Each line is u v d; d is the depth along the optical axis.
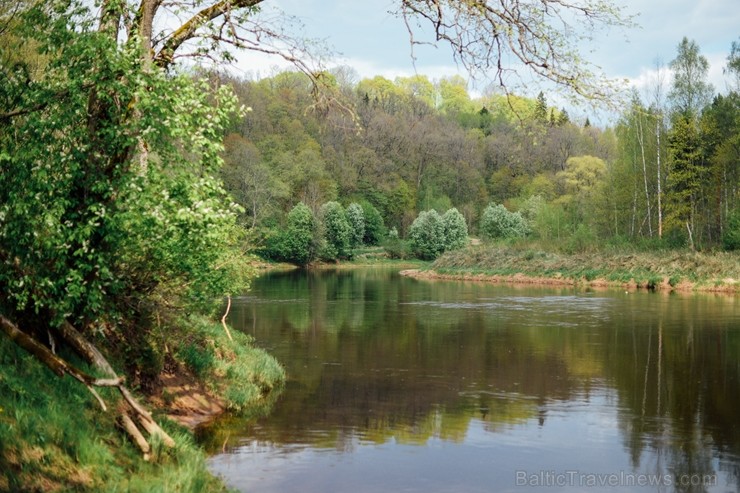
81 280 8.55
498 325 26.42
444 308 32.56
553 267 52.72
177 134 8.70
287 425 12.45
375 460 10.62
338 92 11.55
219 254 12.50
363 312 30.91
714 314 29.28
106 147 8.88
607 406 14.21
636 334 23.89
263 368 16.23
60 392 8.58
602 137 103.69
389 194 99.19
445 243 87.81
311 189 82.06
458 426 12.63
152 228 8.86
